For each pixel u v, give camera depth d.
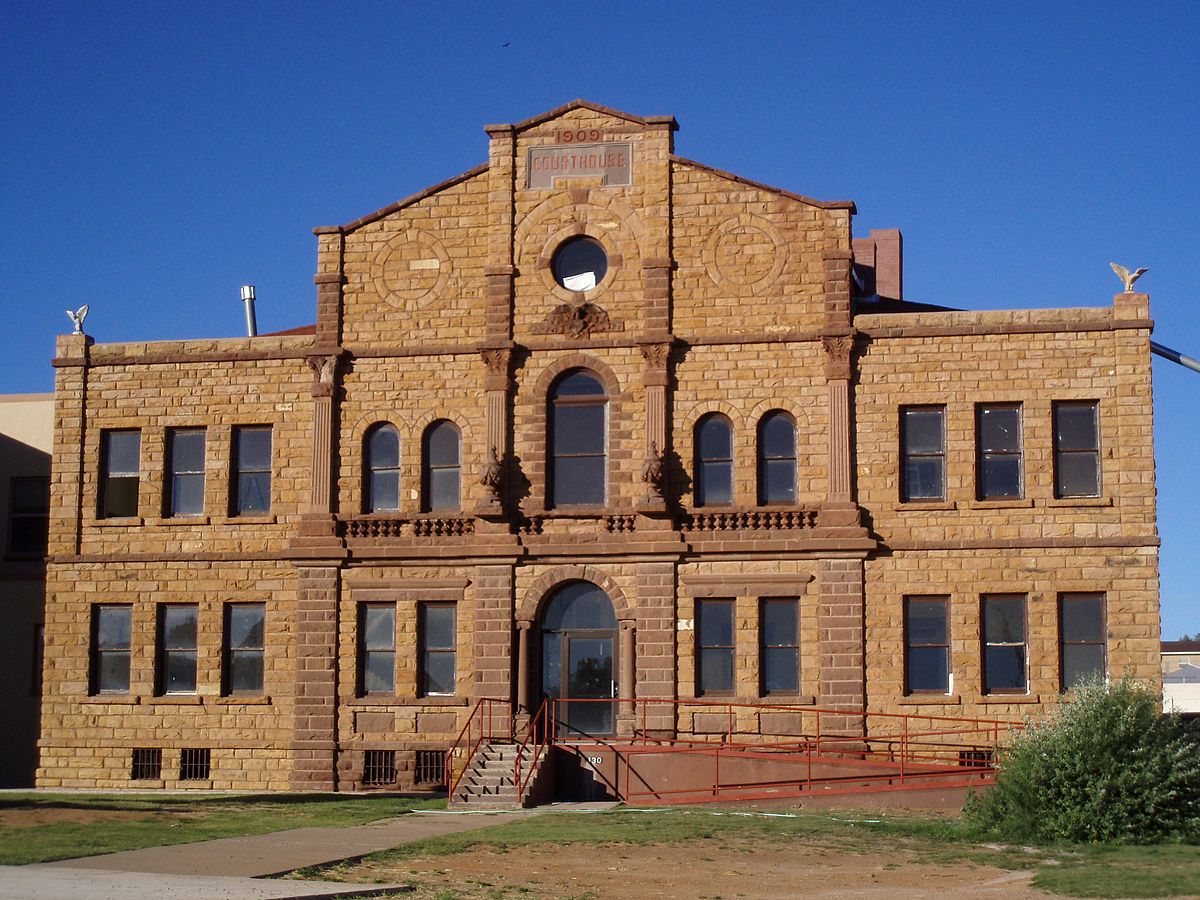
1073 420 37.91
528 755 36.50
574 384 39.66
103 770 40.34
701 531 38.31
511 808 33.88
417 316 40.28
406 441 39.94
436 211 40.59
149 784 40.00
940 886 22.52
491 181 40.41
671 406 38.88
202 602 40.47
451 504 39.81
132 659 40.62
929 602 37.66
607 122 40.19
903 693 37.19
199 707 40.12
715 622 38.28
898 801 34.12
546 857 25.11
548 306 39.75
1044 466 37.56
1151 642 36.75
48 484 47.91
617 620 38.59
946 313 38.31
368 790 38.88
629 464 38.78
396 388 40.16
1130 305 37.84
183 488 41.31
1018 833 27.61
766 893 21.88
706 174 39.59
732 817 31.61
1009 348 38.06
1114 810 27.36
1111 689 29.52
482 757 36.50
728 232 39.34
